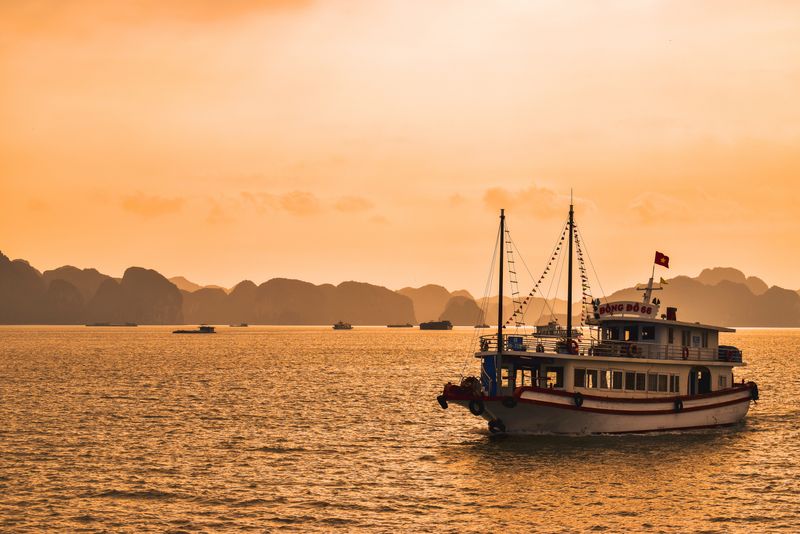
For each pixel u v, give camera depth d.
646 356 84.69
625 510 57.38
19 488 63.31
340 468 70.38
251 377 161.50
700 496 60.88
